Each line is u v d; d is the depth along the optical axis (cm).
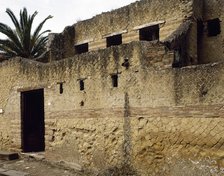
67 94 1341
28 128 1619
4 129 1673
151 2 1578
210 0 1477
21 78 1582
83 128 1263
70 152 1312
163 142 998
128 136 1097
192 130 929
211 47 1458
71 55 1923
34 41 2450
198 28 1492
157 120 1016
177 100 968
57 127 1379
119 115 1130
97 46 1802
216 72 889
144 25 1596
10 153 1556
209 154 891
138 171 1057
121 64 1131
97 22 1812
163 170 992
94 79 1227
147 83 1049
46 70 1447
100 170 1182
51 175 1250
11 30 2381
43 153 1535
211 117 891
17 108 1600
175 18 1480
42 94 1678
